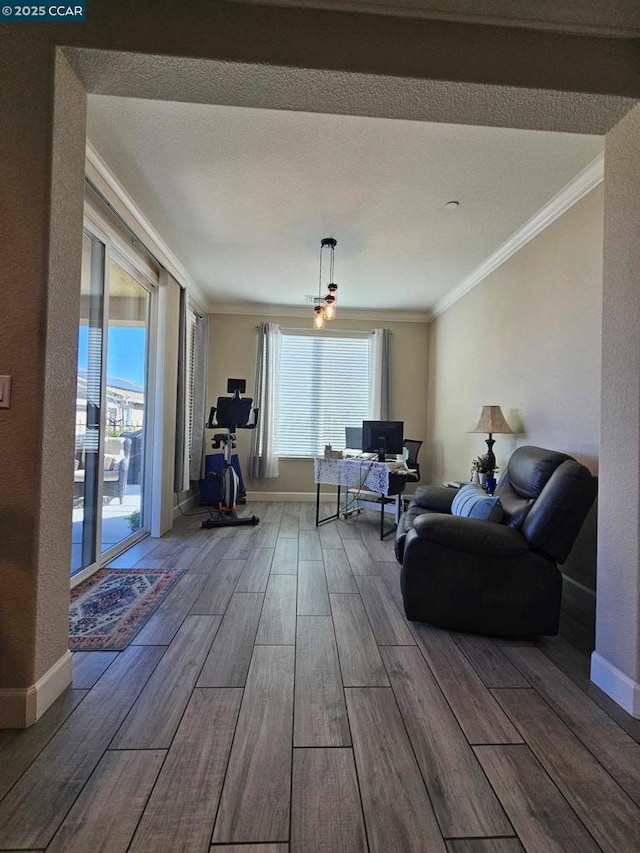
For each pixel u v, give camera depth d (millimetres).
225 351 5820
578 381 2707
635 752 1420
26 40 1502
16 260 1490
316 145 2385
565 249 2861
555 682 1813
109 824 1125
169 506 4203
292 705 1623
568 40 1628
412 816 1167
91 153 2473
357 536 4121
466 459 4543
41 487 1518
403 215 3162
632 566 1629
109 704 1609
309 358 5922
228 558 3395
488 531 2201
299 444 5902
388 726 1519
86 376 2834
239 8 1545
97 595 2627
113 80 1634
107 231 2914
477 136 2279
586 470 2172
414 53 1586
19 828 1109
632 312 1654
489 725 1536
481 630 2201
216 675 1813
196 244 3756
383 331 5781
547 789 1265
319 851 1066
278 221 3301
